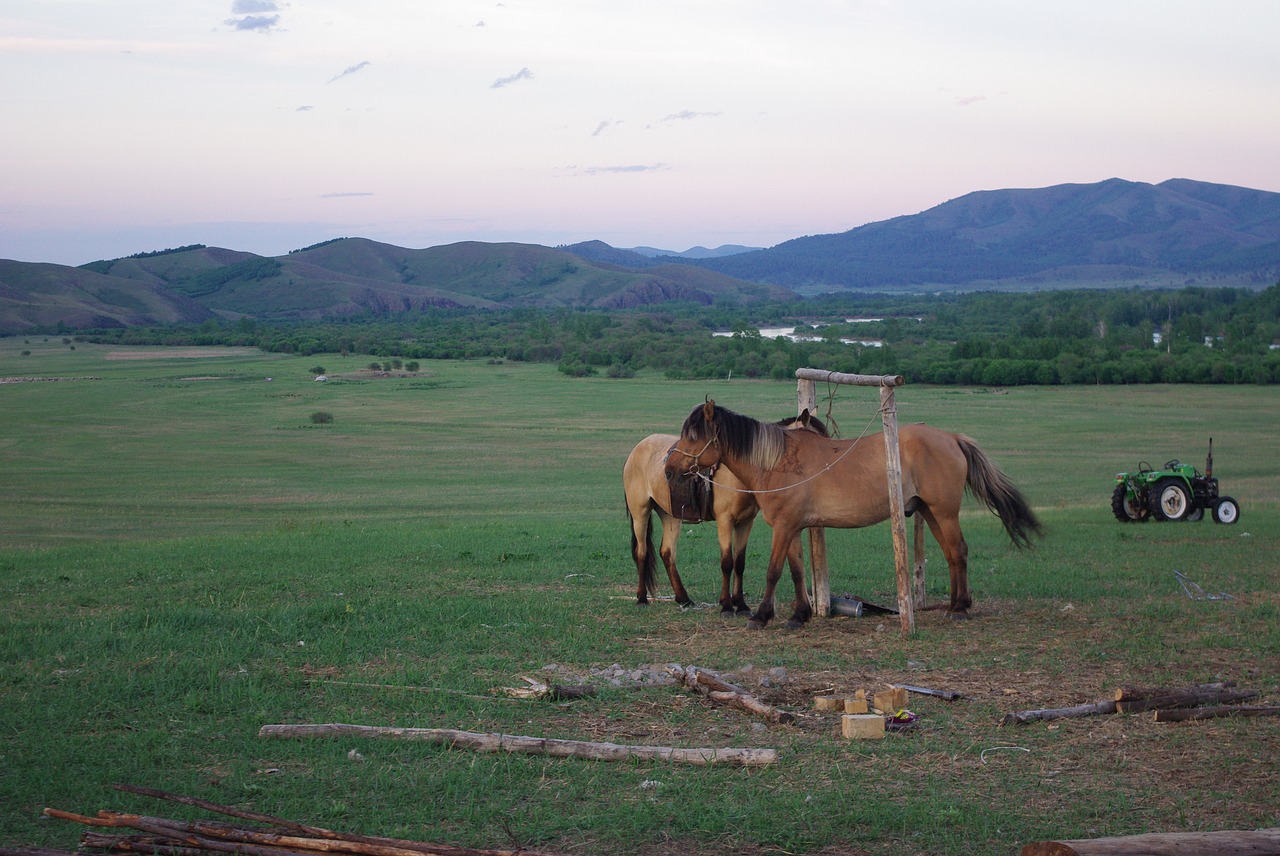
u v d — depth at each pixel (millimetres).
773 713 7469
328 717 7426
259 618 10695
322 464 59469
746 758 6582
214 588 13492
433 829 5562
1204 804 5891
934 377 107188
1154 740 7059
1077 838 5445
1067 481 45750
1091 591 13188
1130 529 23094
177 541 22094
